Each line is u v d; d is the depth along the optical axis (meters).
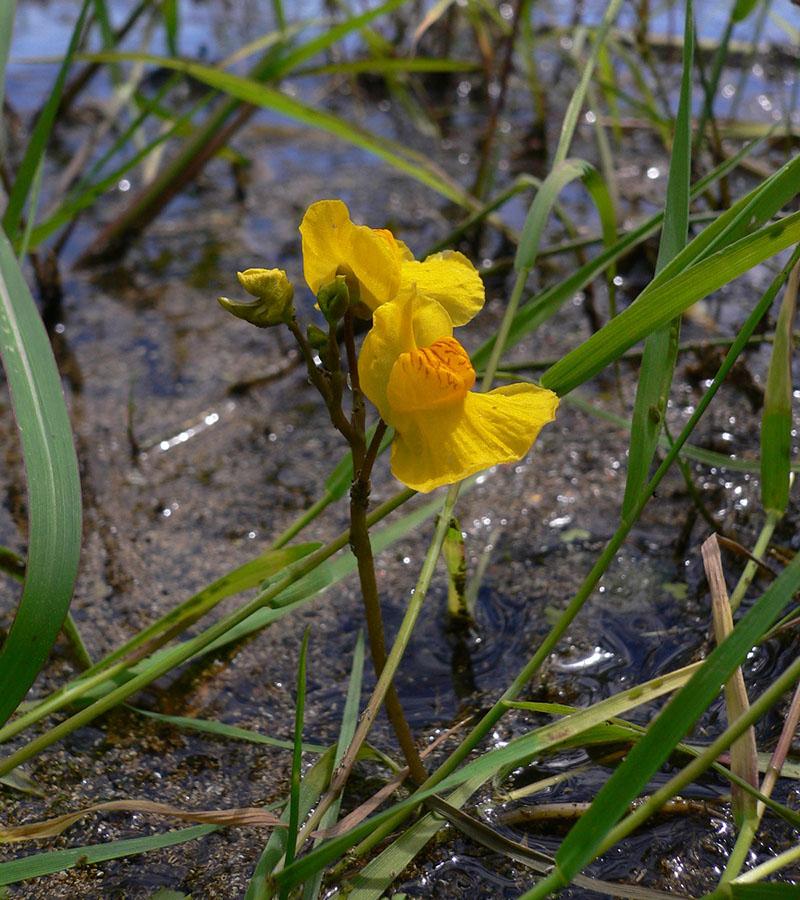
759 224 0.65
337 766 0.65
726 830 0.65
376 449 0.63
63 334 0.95
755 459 0.72
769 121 1.15
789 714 0.64
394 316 0.62
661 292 0.64
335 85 1.44
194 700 0.68
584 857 0.61
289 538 0.68
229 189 1.20
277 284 0.62
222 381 0.87
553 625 0.69
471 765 0.63
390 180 1.19
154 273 1.04
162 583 0.71
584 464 0.74
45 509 0.64
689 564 0.70
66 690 0.65
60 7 1.63
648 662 0.68
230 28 1.52
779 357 0.66
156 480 0.77
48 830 0.63
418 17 1.40
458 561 0.68
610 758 0.66
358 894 0.63
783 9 1.27
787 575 0.61
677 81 1.32
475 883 0.64
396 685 0.68
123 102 1.16
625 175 1.14
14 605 0.70
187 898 0.65
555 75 1.39
